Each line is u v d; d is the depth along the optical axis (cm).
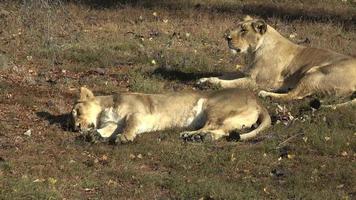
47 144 1210
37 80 1566
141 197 1029
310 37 2150
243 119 1284
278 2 2747
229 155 1171
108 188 1053
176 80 1614
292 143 1241
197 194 1038
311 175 1118
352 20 2448
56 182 1052
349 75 1466
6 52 1791
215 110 1288
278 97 1474
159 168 1138
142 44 1966
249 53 1580
